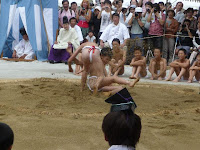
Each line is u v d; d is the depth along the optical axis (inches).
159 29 439.5
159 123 159.9
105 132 69.9
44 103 194.5
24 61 495.2
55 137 132.5
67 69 406.3
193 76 333.4
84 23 492.1
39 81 271.4
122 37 434.0
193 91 261.0
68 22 459.8
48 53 513.7
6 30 507.8
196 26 451.8
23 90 228.2
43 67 420.5
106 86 218.1
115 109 71.1
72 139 130.6
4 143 60.6
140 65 346.0
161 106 200.7
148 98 223.8
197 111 189.5
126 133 68.1
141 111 185.8
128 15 464.8
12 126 144.3
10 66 419.8
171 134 141.6
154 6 441.7
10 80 273.3
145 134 139.1
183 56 344.2
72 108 186.5
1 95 212.5
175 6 529.3
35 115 168.4
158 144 128.5
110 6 469.7
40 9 502.0
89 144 126.3
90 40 481.7
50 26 506.9
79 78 311.6
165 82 323.9
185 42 449.4
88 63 216.4
